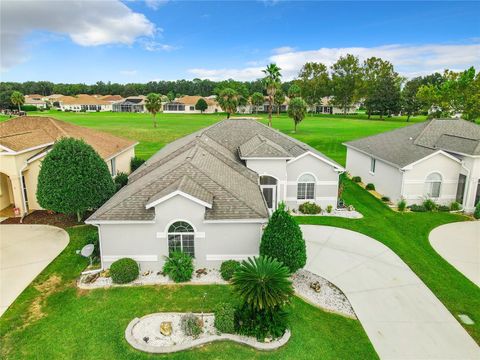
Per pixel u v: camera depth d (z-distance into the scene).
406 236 21.69
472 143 25.50
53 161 19.67
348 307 14.50
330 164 25.33
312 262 18.23
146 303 14.02
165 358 11.15
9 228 21.20
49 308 13.73
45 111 128.62
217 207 16.27
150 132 66.38
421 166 25.94
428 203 26.00
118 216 15.66
